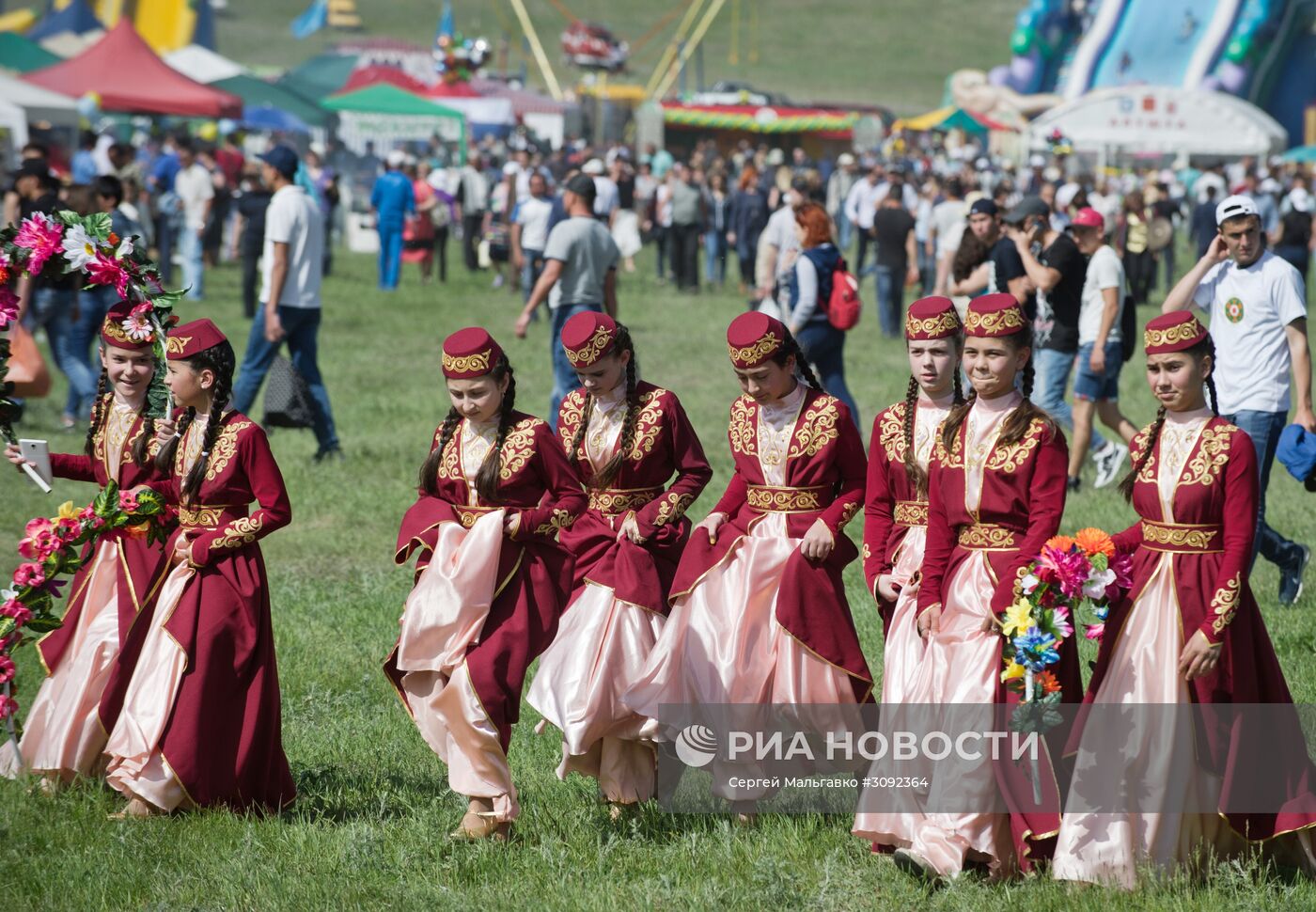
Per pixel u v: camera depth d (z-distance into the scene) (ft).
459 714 40.83
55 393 116.78
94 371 106.93
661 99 433.07
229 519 43.37
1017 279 85.05
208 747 42.04
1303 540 75.66
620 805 44.29
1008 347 39.29
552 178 281.13
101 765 44.34
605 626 44.06
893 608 43.14
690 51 620.08
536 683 44.29
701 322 168.55
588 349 44.62
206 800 42.16
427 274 204.03
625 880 39.73
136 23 460.55
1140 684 37.83
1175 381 38.42
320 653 59.36
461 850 41.29
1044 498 39.17
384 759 49.34
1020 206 85.10
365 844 40.70
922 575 40.42
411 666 41.55
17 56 264.72
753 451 44.57
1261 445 61.41
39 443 45.83
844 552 43.73
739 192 196.75
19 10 484.74
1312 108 465.47
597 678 43.45
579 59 547.49
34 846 40.93
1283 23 456.86
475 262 220.64
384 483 88.84
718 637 43.27
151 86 234.99
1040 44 462.60
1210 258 60.23
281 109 287.07
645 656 43.83
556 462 42.91
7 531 77.41
